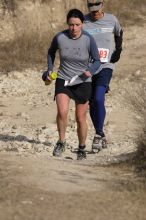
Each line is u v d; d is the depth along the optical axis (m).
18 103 40.38
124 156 25.55
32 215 16.58
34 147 28.02
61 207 17.42
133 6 65.31
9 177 19.88
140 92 30.59
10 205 17.30
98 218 16.80
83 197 18.58
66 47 24.53
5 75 47.16
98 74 26.97
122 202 18.41
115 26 27.05
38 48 51.78
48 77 24.84
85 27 27.02
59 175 20.88
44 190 18.95
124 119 35.44
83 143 25.62
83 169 22.42
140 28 60.88
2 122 34.59
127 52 53.19
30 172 20.75
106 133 32.19
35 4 58.38
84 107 25.33
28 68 48.66
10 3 57.16
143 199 18.83
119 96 41.16
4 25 55.88
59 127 25.23
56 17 59.28
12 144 28.47
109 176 21.56
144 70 48.06
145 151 23.72
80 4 61.94
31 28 56.34
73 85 24.84
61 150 25.42
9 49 51.25
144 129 24.52
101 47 26.94
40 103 40.22
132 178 21.34
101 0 26.73
